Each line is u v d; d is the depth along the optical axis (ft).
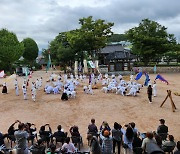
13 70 263.29
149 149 36.55
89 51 227.61
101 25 218.79
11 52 247.70
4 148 47.73
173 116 77.05
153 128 65.98
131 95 109.29
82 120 74.84
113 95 110.83
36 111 85.92
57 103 97.09
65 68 254.27
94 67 194.29
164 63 264.31
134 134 44.88
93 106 91.30
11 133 53.26
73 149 44.50
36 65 357.00
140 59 242.99
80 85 141.49
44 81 169.17
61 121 74.23
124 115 79.30
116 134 47.57
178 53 247.09
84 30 223.30
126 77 179.52
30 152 43.98
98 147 40.04
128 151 48.88
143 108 87.35
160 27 226.17
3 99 106.42
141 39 217.56
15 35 274.36
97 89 127.54
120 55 204.54
